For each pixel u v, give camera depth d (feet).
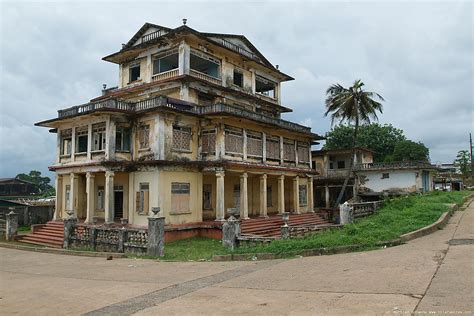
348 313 21.59
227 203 98.17
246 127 93.86
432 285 25.84
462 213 71.51
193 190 86.12
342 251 44.04
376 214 77.00
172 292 30.55
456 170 224.53
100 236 64.80
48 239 81.82
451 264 31.76
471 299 22.38
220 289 30.40
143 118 84.69
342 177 142.82
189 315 23.62
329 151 146.20
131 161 83.20
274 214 107.24
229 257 47.55
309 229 61.72
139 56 103.81
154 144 81.46
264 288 29.45
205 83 95.61
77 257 58.85
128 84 105.91
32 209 113.70
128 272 42.45
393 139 196.65
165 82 93.76
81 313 26.03
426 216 61.36
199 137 89.30
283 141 108.58
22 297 31.96
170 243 74.54
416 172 128.36
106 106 82.89
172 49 96.27
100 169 83.92
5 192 209.56
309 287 28.40
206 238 80.48
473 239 43.93
